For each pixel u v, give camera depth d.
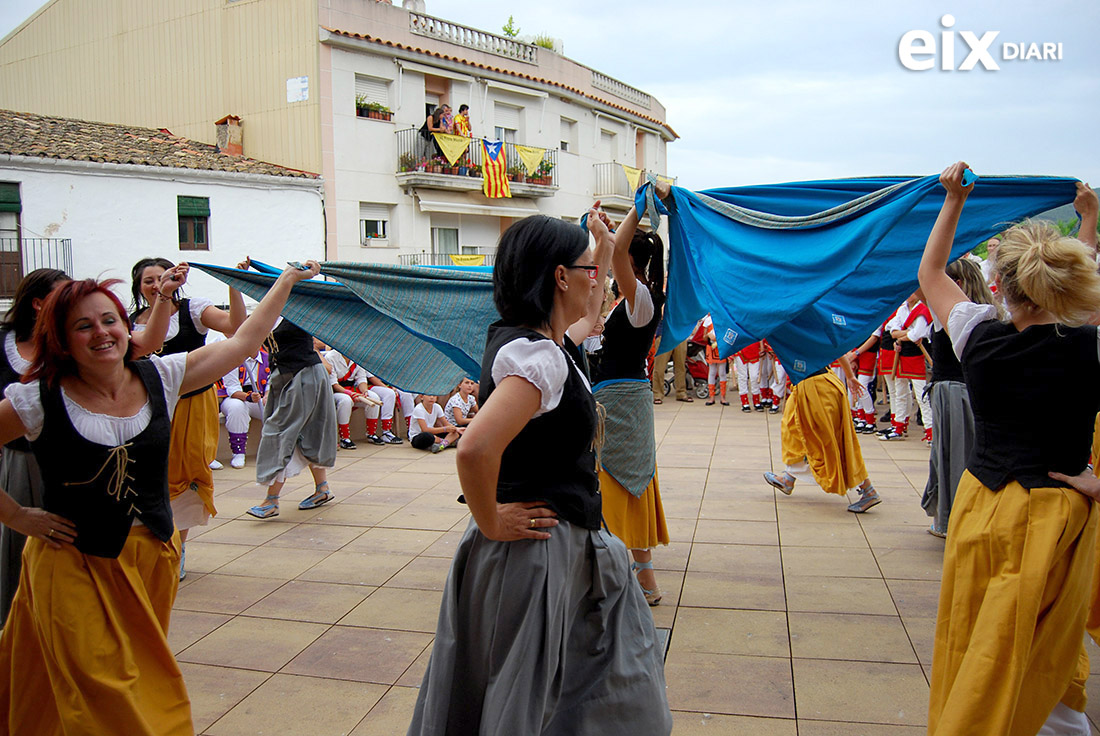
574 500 2.24
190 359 2.91
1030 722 2.58
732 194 4.43
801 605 4.45
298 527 6.21
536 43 26.88
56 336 2.59
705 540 5.64
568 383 2.18
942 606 2.82
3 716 2.77
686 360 13.48
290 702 3.55
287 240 19.44
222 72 21.44
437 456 8.91
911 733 3.17
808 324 4.29
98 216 16.61
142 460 2.71
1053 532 2.54
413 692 3.62
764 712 3.35
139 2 23.09
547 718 2.26
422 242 22.19
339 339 4.61
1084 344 2.58
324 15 19.67
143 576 2.77
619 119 29.39
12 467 3.52
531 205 25.12
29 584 2.64
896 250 4.10
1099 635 3.42
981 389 2.72
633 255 4.23
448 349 4.21
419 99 21.89
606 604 2.35
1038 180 3.86
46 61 25.69
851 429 6.17
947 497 5.29
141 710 2.62
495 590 2.18
